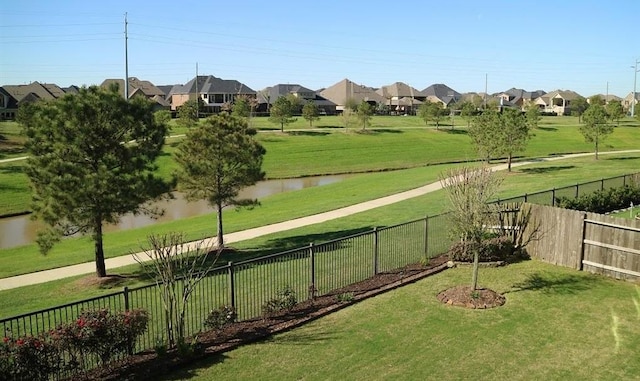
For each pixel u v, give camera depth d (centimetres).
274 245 2227
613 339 1200
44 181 1773
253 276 1683
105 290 1742
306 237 2333
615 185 2791
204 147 2197
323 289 1499
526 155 6050
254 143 2308
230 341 1155
